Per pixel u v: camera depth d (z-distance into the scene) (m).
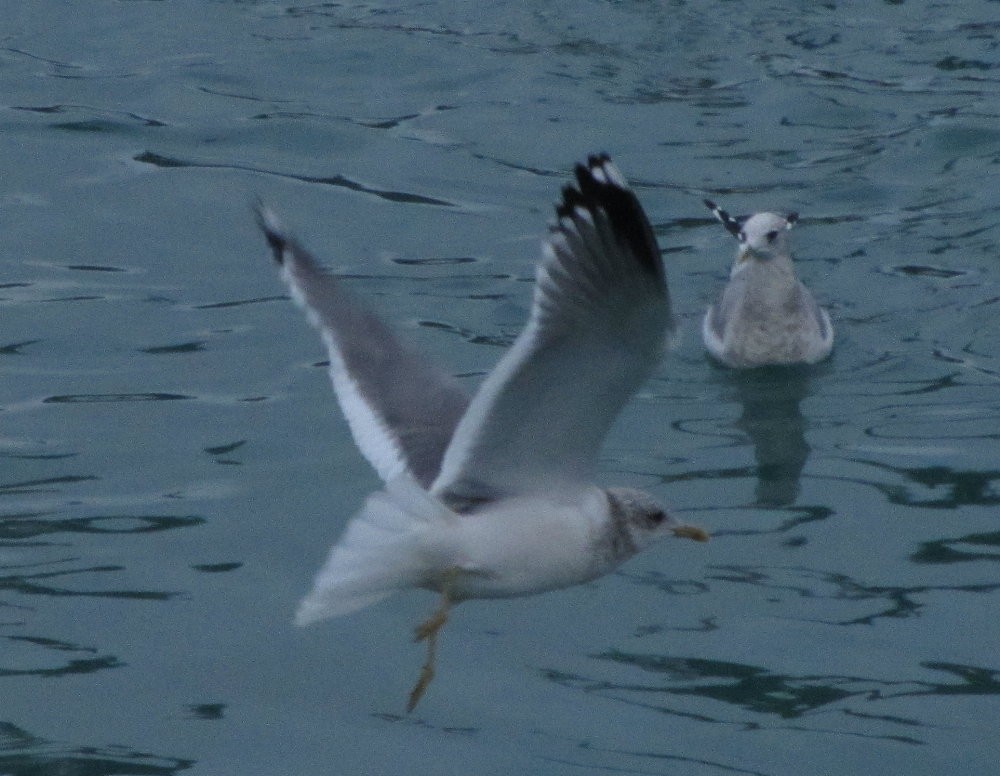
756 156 19.47
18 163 18.88
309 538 11.84
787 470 12.91
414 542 7.55
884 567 11.48
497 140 19.80
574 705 10.08
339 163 19.14
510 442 7.75
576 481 8.07
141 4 23.86
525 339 7.36
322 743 9.80
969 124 19.97
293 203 18.12
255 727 9.93
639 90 21.25
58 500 12.37
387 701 10.19
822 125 20.28
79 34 22.77
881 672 10.34
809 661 10.47
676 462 13.12
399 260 16.91
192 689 10.29
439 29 23.08
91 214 17.75
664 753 9.63
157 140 19.55
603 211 7.03
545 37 22.88
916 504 12.31
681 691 10.20
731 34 22.98
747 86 21.34
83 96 20.67
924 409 14.03
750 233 15.29
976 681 10.23
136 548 11.74
